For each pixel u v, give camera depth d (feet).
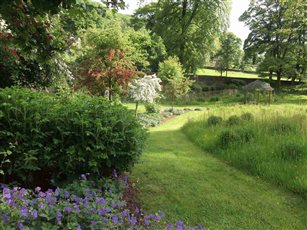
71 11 7.22
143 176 14.15
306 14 86.02
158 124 37.29
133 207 10.09
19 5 7.27
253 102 57.11
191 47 85.05
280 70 89.71
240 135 19.81
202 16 82.84
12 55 15.76
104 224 6.21
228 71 138.00
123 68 31.42
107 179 9.84
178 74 58.75
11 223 5.44
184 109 55.47
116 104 12.03
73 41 16.35
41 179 10.15
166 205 11.05
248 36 97.14
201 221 10.06
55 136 9.64
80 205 6.68
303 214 10.95
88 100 11.39
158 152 19.77
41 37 8.52
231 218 10.43
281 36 88.02
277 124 21.56
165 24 86.17
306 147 15.89
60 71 21.85
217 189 13.09
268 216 10.69
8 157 9.19
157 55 78.48
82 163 9.82
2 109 9.39
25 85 20.16
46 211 6.00
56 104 10.34
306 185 12.55
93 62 30.81
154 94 38.45
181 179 14.14
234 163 16.96
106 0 7.47
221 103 68.03
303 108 32.42
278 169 14.43
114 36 31.78
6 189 6.45
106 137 9.86
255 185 13.73
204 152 20.26
